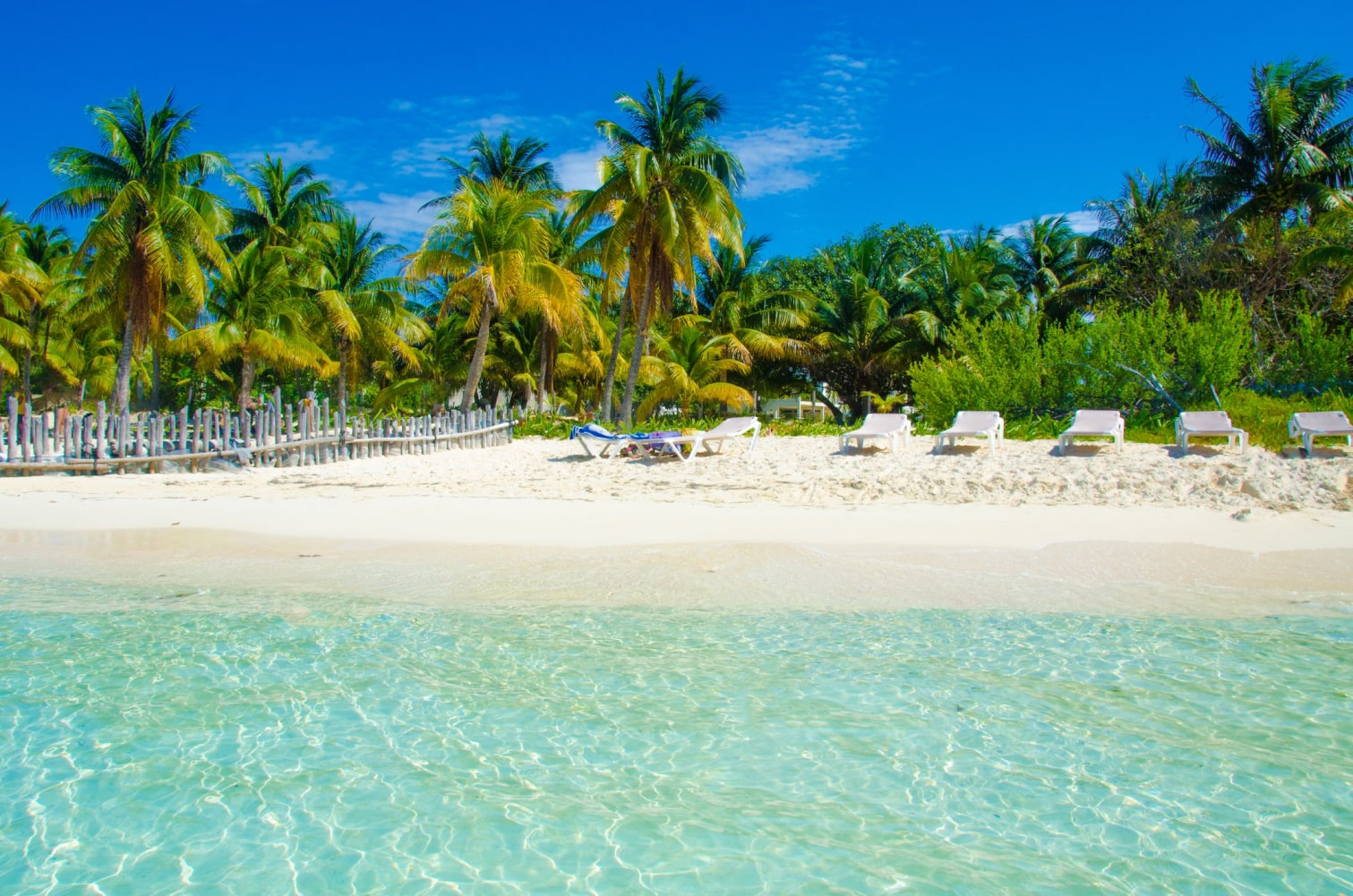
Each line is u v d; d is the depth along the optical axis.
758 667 4.60
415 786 3.35
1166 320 15.86
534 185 29.19
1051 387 16.28
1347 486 9.48
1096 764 3.44
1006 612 5.60
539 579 6.68
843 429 19.42
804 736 3.73
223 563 7.38
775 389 39.84
